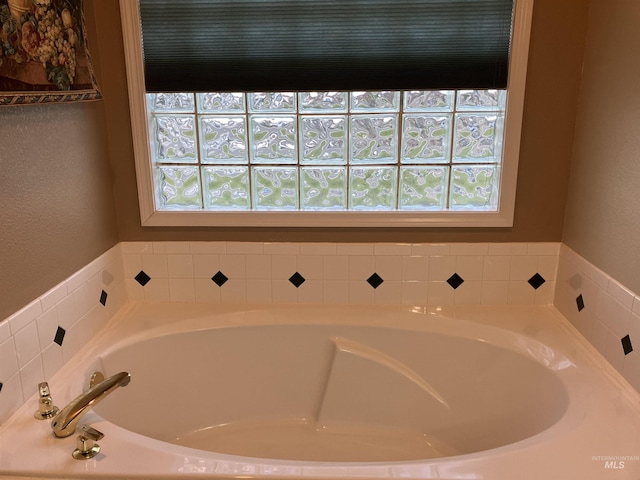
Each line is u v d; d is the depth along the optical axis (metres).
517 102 1.96
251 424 2.16
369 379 2.12
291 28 1.94
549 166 2.06
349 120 2.08
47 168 1.65
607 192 1.75
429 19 1.91
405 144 2.09
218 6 1.93
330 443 2.07
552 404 1.68
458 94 2.04
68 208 1.78
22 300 1.53
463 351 2.03
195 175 2.18
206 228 2.19
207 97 2.09
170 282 2.25
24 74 1.44
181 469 1.29
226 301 2.27
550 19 1.91
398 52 1.94
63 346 1.73
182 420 2.10
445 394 2.06
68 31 1.66
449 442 2.02
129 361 1.95
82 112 1.88
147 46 1.99
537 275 2.18
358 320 2.12
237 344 2.12
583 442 1.37
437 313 2.15
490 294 2.21
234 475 1.28
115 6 1.97
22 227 1.52
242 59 1.98
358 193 2.16
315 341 2.14
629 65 1.61
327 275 2.21
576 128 2.00
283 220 2.14
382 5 1.90
